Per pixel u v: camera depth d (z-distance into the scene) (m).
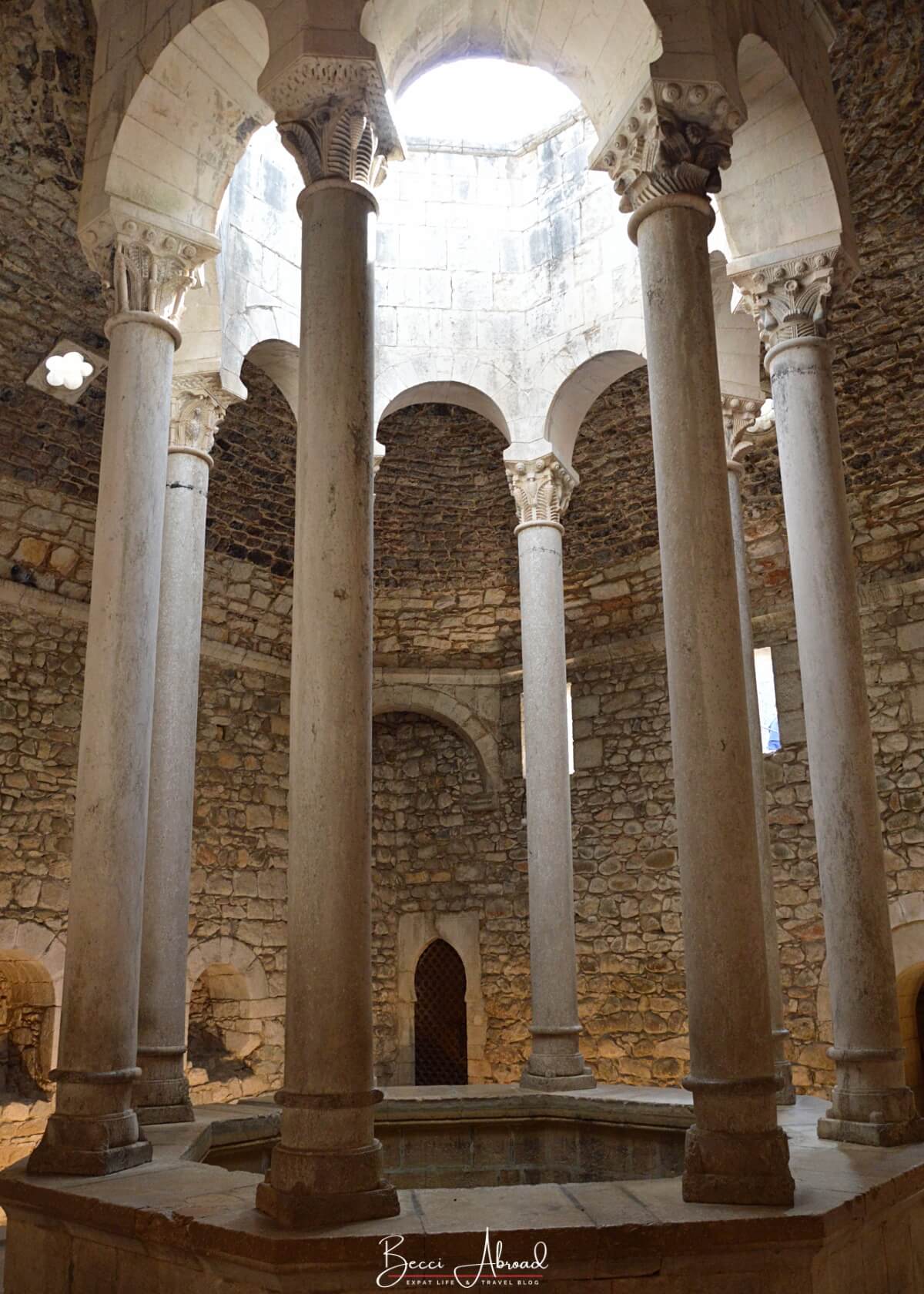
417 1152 7.71
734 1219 3.91
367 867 4.51
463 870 13.93
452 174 10.14
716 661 4.77
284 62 5.29
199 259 6.64
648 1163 7.29
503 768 13.82
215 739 12.48
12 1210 5.00
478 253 9.98
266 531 12.45
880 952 5.85
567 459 9.70
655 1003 12.02
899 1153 5.18
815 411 6.50
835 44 7.18
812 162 6.63
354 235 5.16
